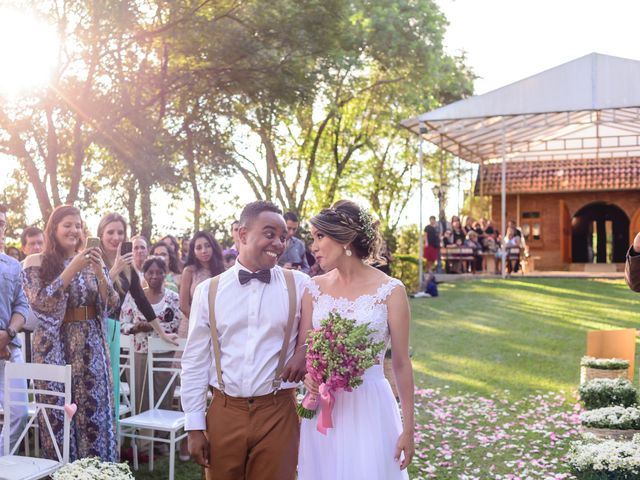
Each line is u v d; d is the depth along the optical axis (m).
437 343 11.36
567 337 11.55
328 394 3.22
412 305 15.72
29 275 4.66
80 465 3.96
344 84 26.56
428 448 6.27
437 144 23.95
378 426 3.37
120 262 5.26
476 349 10.81
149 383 5.80
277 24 16.75
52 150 16.19
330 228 3.39
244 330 3.43
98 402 4.69
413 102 26.94
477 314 14.20
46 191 16.69
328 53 18.20
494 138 25.83
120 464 4.06
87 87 15.52
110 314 5.38
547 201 28.50
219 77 17.67
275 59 17.02
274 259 3.47
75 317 4.68
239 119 20.03
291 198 28.41
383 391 3.43
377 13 23.86
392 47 23.72
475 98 19.47
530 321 13.16
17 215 19.42
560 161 28.53
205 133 18.33
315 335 3.24
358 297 3.40
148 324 6.06
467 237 23.53
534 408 7.60
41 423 4.58
